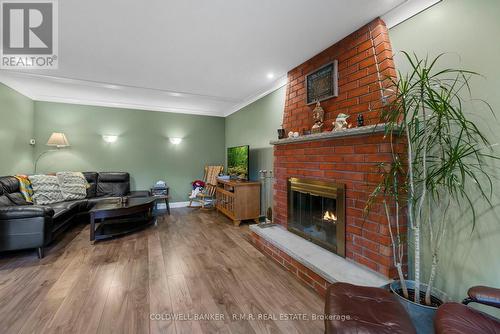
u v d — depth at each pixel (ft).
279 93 11.81
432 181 4.56
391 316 3.60
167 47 8.11
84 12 6.20
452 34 5.06
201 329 4.94
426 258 5.60
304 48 8.10
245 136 15.60
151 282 6.79
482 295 3.56
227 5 5.93
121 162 16.22
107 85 12.10
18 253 8.88
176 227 12.39
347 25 6.76
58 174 13.00
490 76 4.49
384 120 5.53
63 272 7.37
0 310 5.47
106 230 11.08
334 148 7.22
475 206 4.74
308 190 8.20
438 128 4.51
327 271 6.09
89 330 4.86
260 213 13.44
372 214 6.02
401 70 6.04
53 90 12.82
